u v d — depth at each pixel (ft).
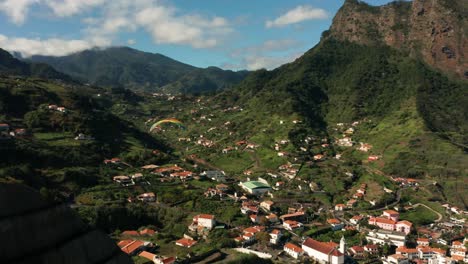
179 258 232.12
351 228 328.49
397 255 280.92
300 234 313.32
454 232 330.75
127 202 333.42
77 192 334.24
